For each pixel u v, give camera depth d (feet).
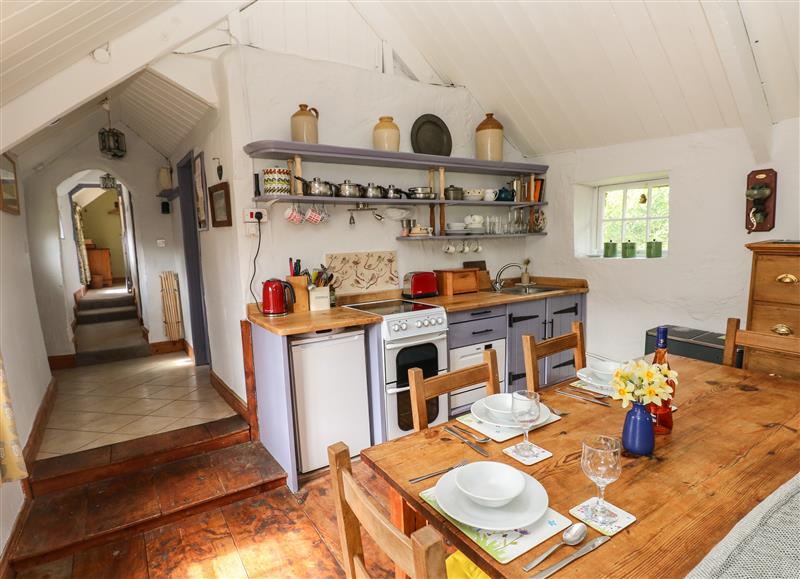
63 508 7.36
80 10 5.81
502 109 12.21
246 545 6.73
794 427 4.56
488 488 3.57
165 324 16.70
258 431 9.67
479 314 10.43
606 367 6.22
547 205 13.05
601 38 8.89
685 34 8.02
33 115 7.23
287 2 9.75
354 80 10.42
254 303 9.37
